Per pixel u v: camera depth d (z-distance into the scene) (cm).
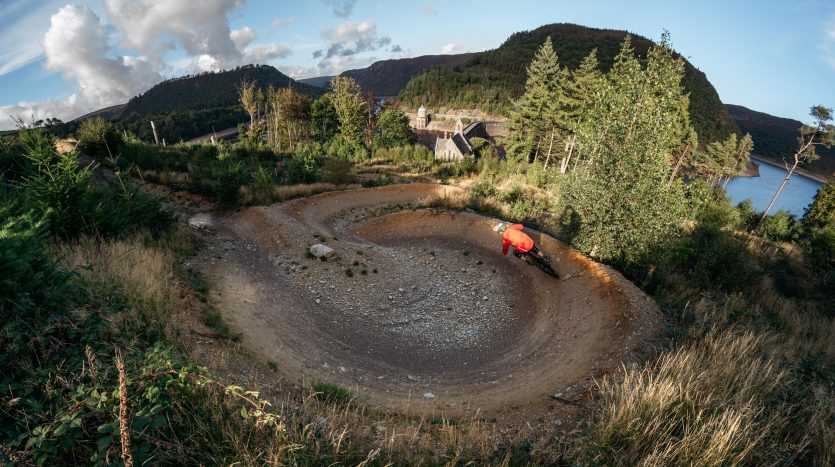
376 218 2094
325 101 6581
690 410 482
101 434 307
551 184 3167
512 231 1289
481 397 720
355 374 801
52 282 453
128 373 354
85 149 2388
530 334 1045
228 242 1552
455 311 1230
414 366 911
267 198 2141
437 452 458
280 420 386
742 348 643
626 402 487
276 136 5872
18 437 268
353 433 453
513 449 469
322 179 3033
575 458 438
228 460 331
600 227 1240
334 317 1102
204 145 3459
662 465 391
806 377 608
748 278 1322
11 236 434
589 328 948
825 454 440
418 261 1605
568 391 663
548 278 1305
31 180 971
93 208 981
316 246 1445
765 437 465
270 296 1130
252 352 733
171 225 1443
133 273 746
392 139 6538
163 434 330
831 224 1970
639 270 1192
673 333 791
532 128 4475
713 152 5638
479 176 3966
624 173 1146
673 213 1166
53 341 387
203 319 774
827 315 1298
